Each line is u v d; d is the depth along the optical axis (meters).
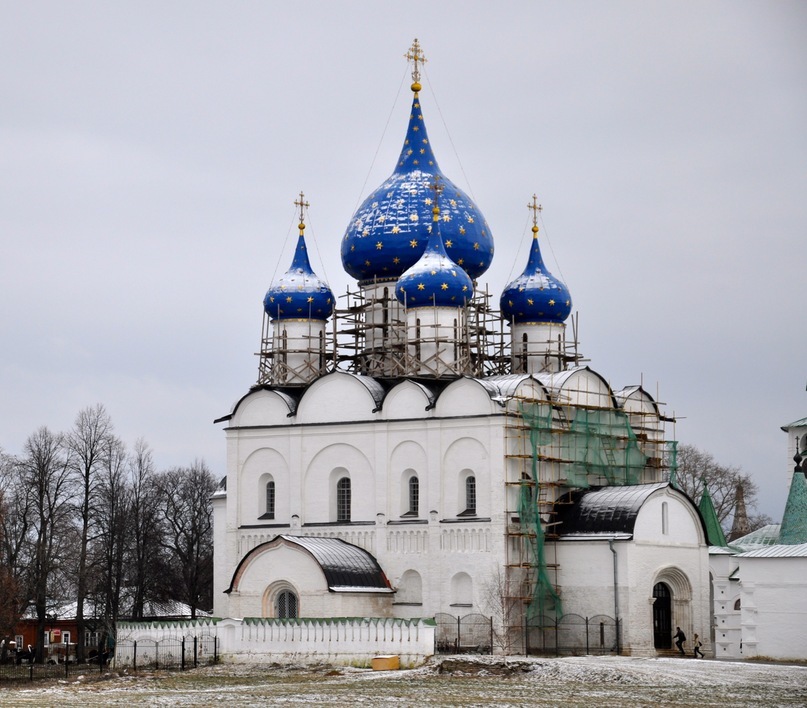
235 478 107.38
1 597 103.50
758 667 79.94
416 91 114.50
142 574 125.50
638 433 109.75
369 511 102.12
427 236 110.00
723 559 109.12
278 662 91.50
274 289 110.94
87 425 118.62
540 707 64.62
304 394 105.75
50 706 68.38
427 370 103.88
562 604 98.06
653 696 68.75
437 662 84.00
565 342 112.25
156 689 79.00
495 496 97.19
